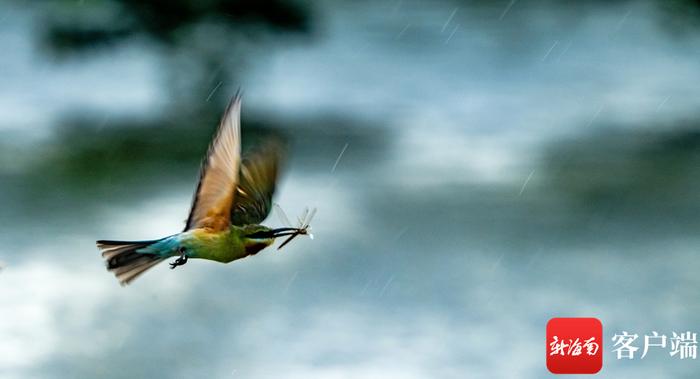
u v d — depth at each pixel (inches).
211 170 211.9
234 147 209.3
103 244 209.0
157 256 209.9
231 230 213.9
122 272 207.2
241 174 221.9
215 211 212.7
